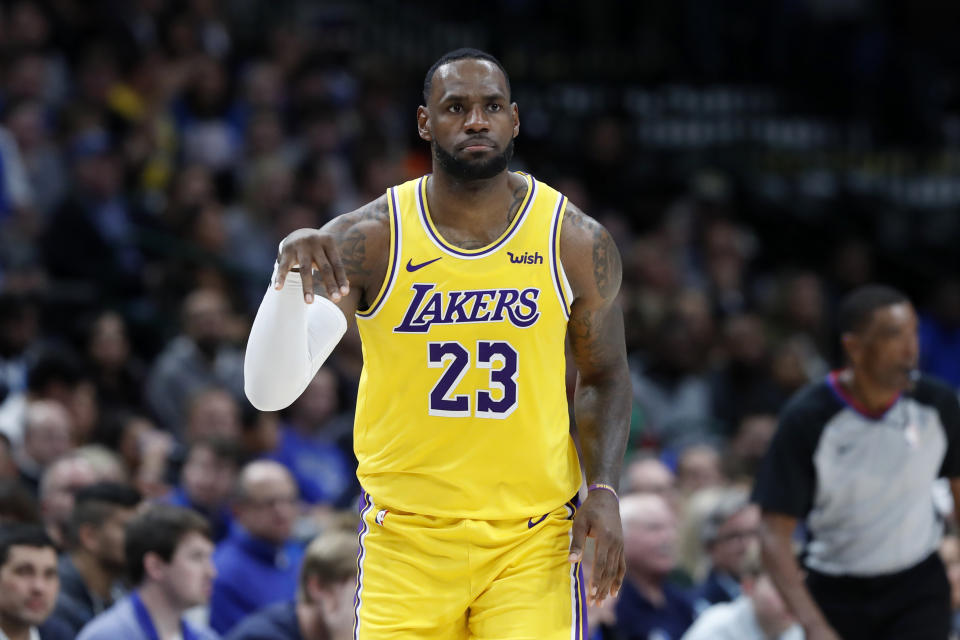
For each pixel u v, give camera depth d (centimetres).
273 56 3938
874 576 1501
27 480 2083
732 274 3731
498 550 1053
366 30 4628
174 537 1509
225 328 2692
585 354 1120
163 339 2891
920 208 4628
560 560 1077
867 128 4850
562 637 1052
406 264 1042
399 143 3984
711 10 4953
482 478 1046
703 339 3219
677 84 4866
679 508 2411
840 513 1501
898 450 1480
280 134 3478
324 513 2162
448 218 1055
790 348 3106
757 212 4481
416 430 1045
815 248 4453
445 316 1037
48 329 2795
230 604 1819
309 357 1017
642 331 3266
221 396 2306
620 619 1830
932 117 4928
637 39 4972
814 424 1491
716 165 4575
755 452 2545
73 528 1644
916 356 1472
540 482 1058
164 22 3794
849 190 4616
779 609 1681
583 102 4653
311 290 960
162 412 2578
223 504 2033
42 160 3142
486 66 1041
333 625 1516
